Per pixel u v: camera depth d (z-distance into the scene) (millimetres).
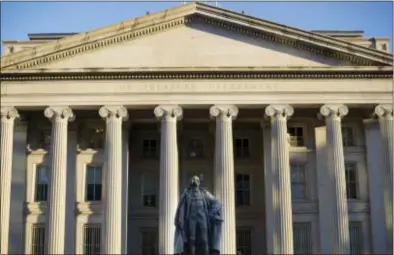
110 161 51906
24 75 52969
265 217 57531
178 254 46000
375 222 54688
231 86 52969
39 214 55312
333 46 53312
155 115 52531
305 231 55438
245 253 58062
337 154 52250
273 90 52938
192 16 54219
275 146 52188
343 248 50750
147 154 60562
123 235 53312
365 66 53156
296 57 53812
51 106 52719
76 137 56625
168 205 50938
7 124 52656
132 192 59562
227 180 51312
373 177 55531
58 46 53188
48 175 56531
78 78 53062
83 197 56062
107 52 53719
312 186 56312
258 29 53562
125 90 52906
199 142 60531
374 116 54219
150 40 53969
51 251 50250
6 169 51875
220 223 46969
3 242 50719
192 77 52969
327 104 52906
